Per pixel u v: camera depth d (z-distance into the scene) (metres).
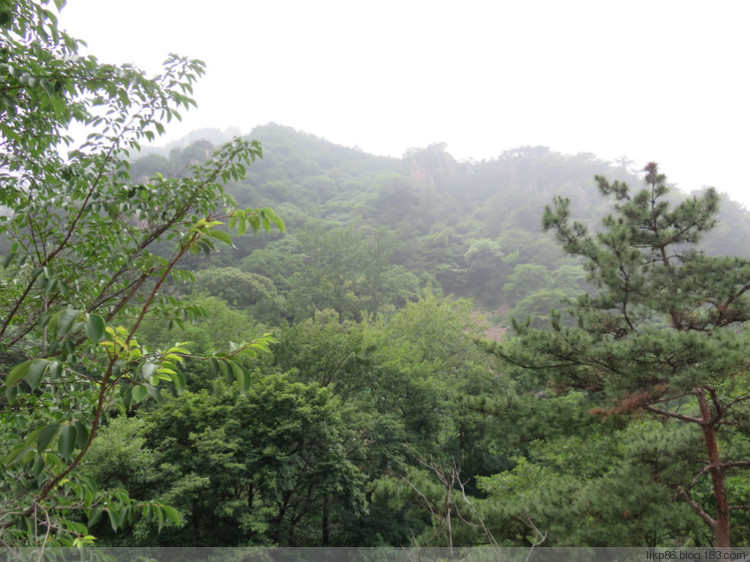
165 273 2.10
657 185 10.01
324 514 18.66
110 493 2.68
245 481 13.94
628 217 10.18
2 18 2.76
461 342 29.45
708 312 9.10
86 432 1.82
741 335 7.42
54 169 3.50
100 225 3.50
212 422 14.87
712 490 9.66
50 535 2.65
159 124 3.59
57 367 1.70
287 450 15.32
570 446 12.41
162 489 13.20
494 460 22.09
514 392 9.91
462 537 8.08
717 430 9.08
